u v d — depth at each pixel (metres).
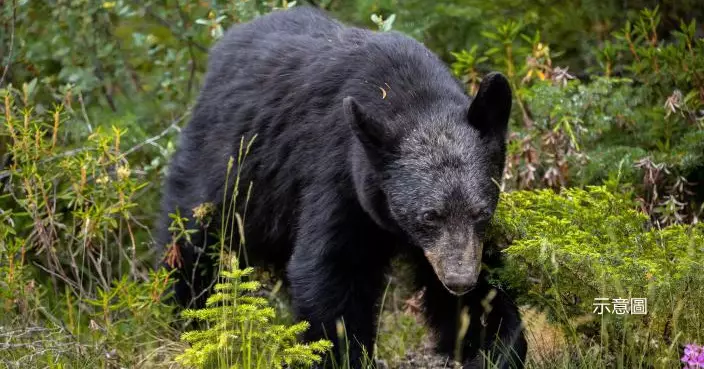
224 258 10.48
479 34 14.16
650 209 11.43
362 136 8.98
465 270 8.57
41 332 10.27
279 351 9.01
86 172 10.73
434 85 9.59
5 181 12.16
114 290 10.29
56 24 14.66
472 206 8.72
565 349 9.68
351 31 10.53
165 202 11.85
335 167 9.64
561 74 12.39
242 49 11.35
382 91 9.59
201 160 11.39
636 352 9.27
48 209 10.77
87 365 9.82
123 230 13.41
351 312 9.85
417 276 10.33
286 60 10.69
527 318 10.42
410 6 14.20
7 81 14.00
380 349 11.41
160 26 15.89
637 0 14.23
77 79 13.92
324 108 10.00
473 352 9.95
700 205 12.17
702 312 8.84
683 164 11.76
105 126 13.66
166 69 14.66
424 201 8.77
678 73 12.31
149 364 10.35
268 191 10.59
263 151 10.55
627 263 8.91
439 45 14.33
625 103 12.45
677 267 8.83
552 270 9.11
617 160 11.95
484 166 8.94
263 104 10.63
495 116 9.15
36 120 11.61
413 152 8.96
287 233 10.62
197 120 11.55
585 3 14.38
